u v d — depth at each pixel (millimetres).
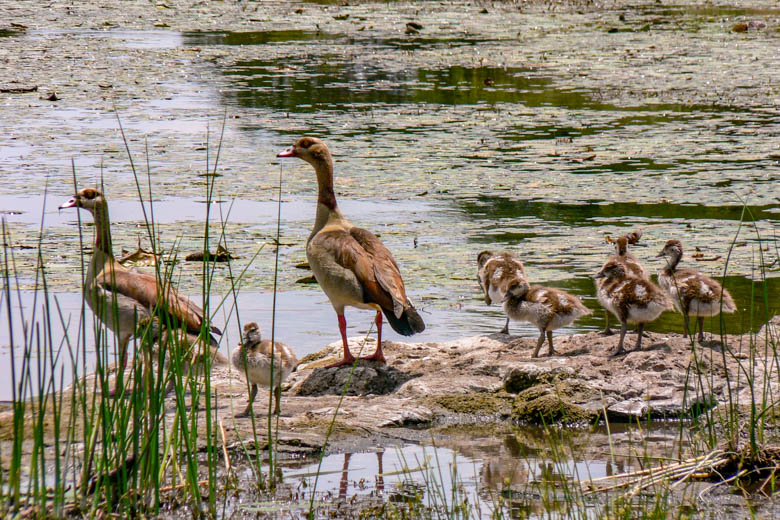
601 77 37781
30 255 17266
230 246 18516
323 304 15797
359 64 40031
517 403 11117
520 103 33531
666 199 22234
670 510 8367
